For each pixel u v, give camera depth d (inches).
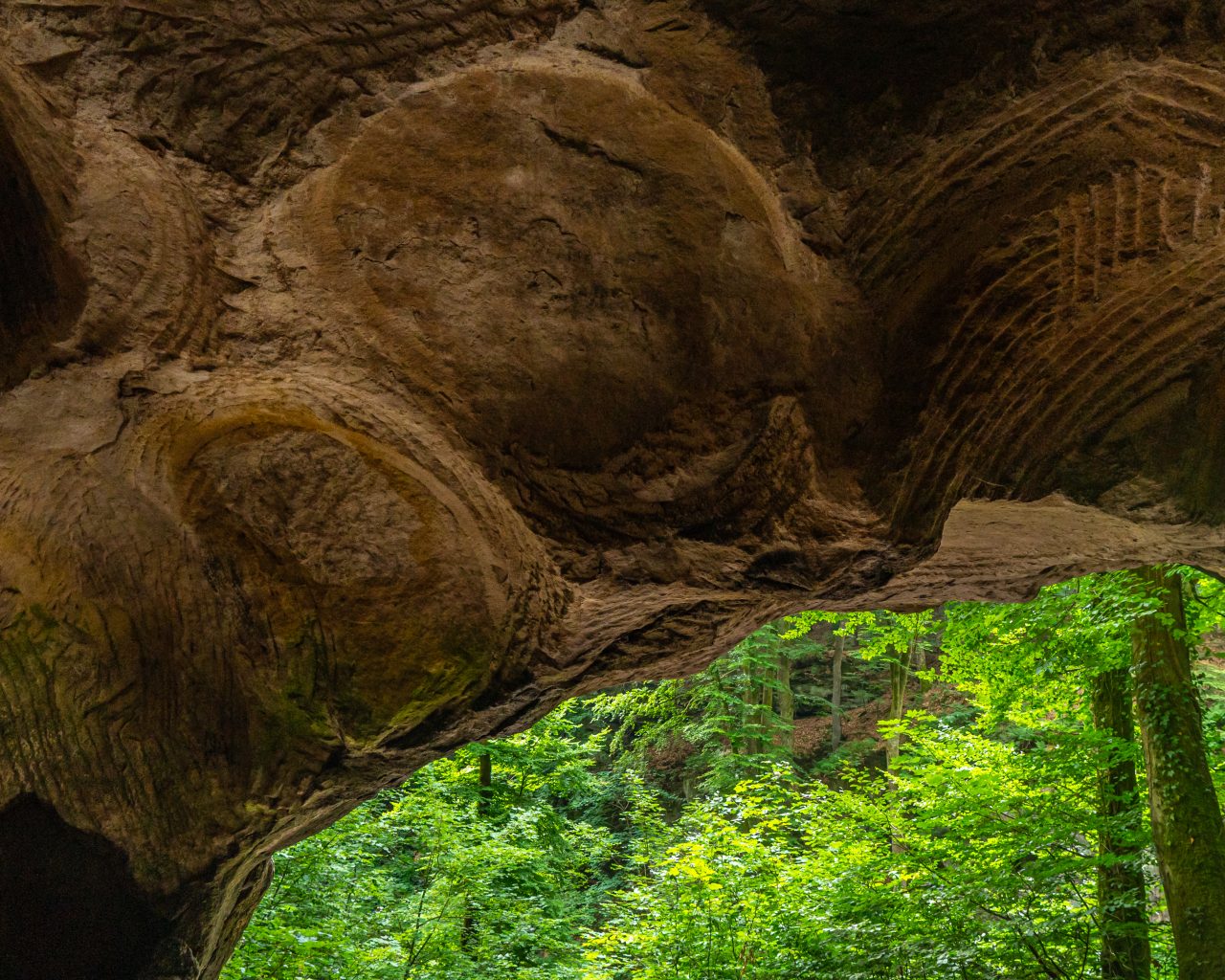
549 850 499.5
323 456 155.1
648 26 114.6
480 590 163.8
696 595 152.7
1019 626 343.6
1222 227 123.4
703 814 405.1
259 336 137.0
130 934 171.8
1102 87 115.8
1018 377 134.7
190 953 179.0
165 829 174.1
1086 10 111.9
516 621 164.9
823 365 133.6
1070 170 122.1
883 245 126.4
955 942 300.5
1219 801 334.3
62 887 169.6
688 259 130.7
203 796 174.7
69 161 119.0
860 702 815.1
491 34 113.9
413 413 142.3
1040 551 177.6
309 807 179.6
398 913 376.2
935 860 318.3
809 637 840.3
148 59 111.7
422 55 115.2
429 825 394.0
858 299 130.0
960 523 162.7
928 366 131.5
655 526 141.9
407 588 165.5
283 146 118.3
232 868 181.0
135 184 121.0
